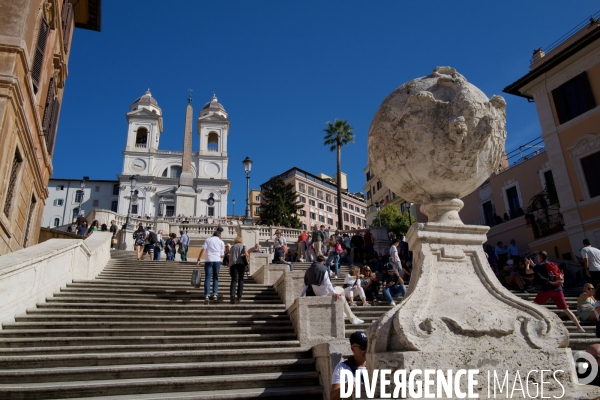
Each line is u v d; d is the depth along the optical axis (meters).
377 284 11.35
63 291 9.27
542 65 21.83
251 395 5.23
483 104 3.79
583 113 20.48
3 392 4.89
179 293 10.14
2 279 6.95
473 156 3.72
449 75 4.00
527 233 23.62
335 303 7.58
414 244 3.82
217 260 9.73
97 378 5.52
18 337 6.65
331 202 97.50
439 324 3.15
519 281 13.54
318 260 8.67
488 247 19.25
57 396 5.02
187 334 7.51
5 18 10.23
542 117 22.42
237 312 8.77
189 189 50.72
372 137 4.13
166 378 5.62
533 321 3.29
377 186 66.88
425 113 3.74
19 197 11.81
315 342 7.31
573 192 20.67
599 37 19.45
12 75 9.68
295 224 61.88
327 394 5.38
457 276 3.58
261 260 14.67
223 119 82.75
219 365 5.97
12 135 10.12
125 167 75.00
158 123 81.88
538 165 26.06
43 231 18.34
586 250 10.54
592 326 9.13
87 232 19.59
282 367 6.18
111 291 9.62
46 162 15.16
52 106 15.48
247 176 27.42
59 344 6.56
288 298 9.63
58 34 15.05
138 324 7.66
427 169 3.79
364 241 20.83
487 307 3.37
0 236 10.20
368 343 3.31
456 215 3.94
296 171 93.25
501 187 28.73
